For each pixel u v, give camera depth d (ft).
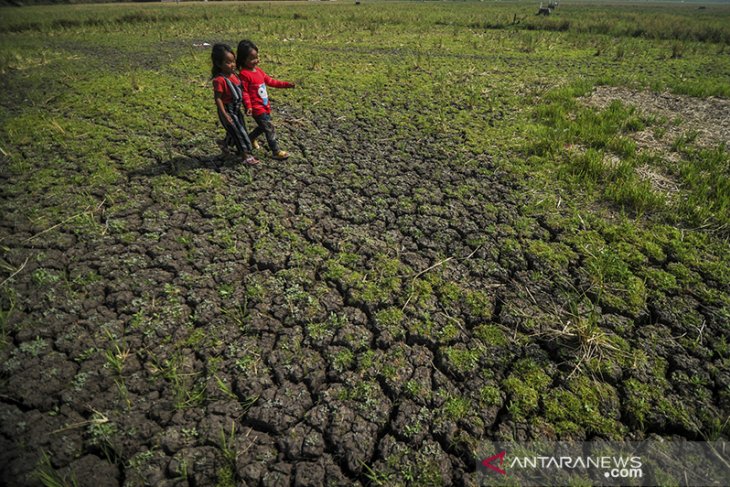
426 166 15.08
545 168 14.71
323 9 98.84
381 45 42.01
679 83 26.61
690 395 7.07
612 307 8.86
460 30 55.83
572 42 46.03
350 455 6.33
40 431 6.41
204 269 9.84
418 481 6.02
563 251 10.56
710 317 8.52
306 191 13.32
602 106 21.85
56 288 9.00
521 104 22.17
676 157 15.53
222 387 7.14
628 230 11.16
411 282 9.63
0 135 16.60
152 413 6.77
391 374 7.55
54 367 7.36
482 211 12.32
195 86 24.45
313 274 9.84
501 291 9.44
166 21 64.34
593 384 7.33
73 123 17.97
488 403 7.07
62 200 12.16
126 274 9.52
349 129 18.38
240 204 12.42
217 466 6.13
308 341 8.14
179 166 14.38
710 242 10.71
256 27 56.59
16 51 35.73
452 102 22.29
